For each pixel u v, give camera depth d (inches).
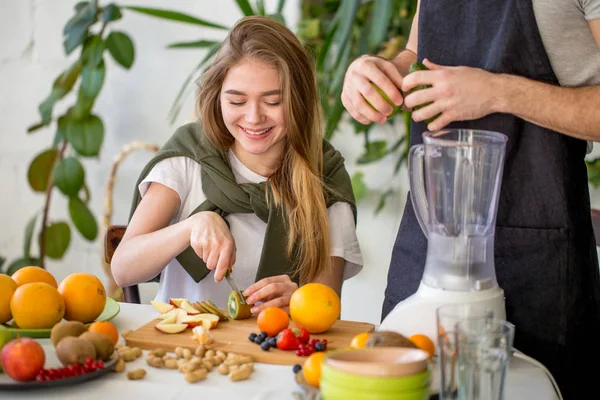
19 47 130.4
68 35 115.8
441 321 38.7
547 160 55.2
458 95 52.1
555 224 55.6
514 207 56.1
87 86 115.4
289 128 68.7
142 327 52.9
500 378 37.5
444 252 47.9
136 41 128.8
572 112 51.8
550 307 55.8
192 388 43.3
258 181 71.9
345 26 95.3
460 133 51.4
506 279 56.7
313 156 71.5
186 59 127.9
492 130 55.9
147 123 130.0
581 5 53.3
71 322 47.3
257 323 52.8
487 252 48.1
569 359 56.4
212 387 43.5
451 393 38.4
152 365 46.6
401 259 61.8
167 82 128.7
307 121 70.7
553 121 52.4
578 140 56.9
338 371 35.2
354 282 128.8
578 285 56.5
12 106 131.5
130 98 129.8
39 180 122.3
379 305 128.0
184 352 47.7
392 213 126.0
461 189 47.4
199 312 55.2
